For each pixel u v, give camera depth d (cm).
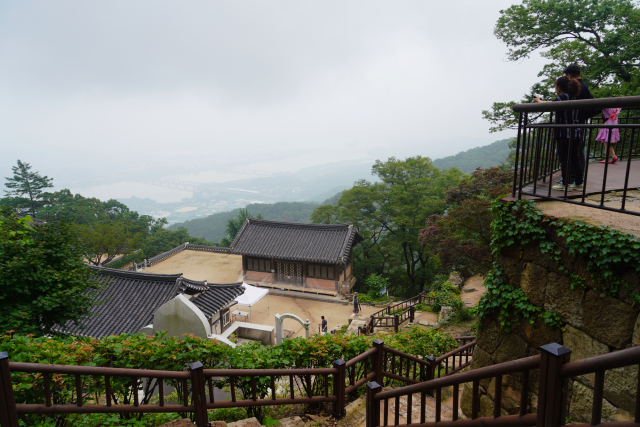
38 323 781
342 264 2433
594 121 675
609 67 1429
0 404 270
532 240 390
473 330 1247
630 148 313
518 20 1552
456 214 1294
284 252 2447
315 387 526
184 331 750
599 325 326
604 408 330
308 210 10138
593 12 1409
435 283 2134
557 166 584
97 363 423
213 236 9488
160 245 4541
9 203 4112
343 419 461
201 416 364
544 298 382
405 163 2962
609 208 334
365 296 2291
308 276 2456
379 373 485
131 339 479
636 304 296
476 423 227
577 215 354
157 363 466
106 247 2961
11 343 407
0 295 719
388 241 2889
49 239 822
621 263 306
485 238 1277
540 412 185
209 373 367
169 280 1521
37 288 760
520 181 404
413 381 557
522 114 399
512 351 427
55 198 4484
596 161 716
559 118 459
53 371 296
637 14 1350
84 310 867
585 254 332
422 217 2645
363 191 2927
